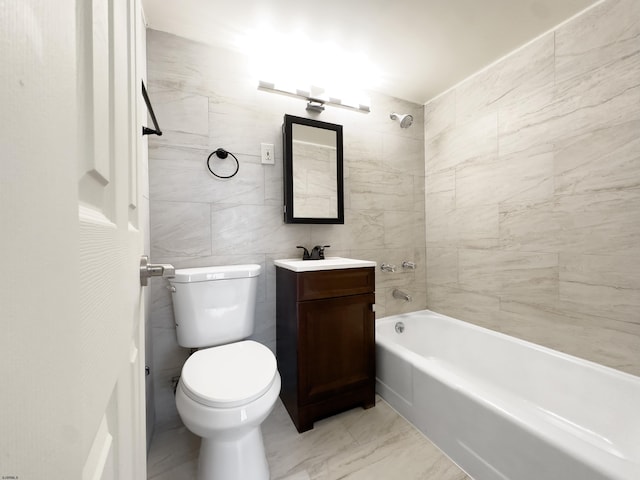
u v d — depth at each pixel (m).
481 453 1.12
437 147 2.18
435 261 2.23
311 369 1.45
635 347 1.24
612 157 1.28
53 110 0.21
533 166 1.59
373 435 1.40
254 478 1.05
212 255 1.59
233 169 1.63
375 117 2.09
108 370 0.36
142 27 1.32
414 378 1.46
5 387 0.15
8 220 0.15
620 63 1.25
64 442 0.22
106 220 0.38
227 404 0.93
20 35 0.17
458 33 1.51
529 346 1.60
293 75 1.79
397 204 2.19
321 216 1.82
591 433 1.30
